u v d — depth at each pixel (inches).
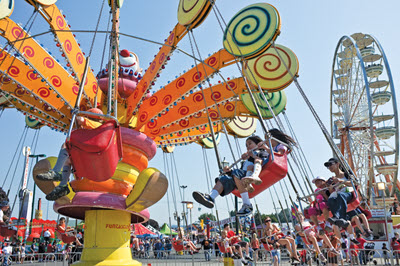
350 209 276.4
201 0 298.4
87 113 184.5
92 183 360.2
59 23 335.9
